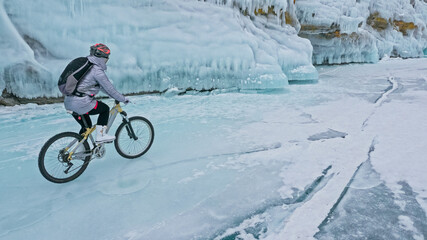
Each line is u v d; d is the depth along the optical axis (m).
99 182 2.91
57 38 6.22
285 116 5.50
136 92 7.10
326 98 7.35
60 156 2.79
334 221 2.18
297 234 2.05
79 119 2.93
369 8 20.09
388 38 21.66
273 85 8.38
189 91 7.75
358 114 5.53
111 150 3.77
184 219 2.27
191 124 4.97
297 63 9.91
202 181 2.90
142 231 2.13
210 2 8.00
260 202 2.51
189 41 7.49
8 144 3.98
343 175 2.95
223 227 2.17
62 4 6.18
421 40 24.89
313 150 3.69
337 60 18.33
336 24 15.26
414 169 2.99
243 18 8.92
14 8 5.85
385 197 2.49
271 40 9.41
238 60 8.05
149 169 3.21
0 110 5.64
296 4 13.91
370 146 3.75
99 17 6.49
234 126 4.84
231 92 8.19
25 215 2.34
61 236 2.08
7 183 2.90
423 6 24.94
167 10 7.27
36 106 6.00
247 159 3.45
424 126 4.50
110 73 6.61
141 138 3.92
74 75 2.69
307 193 2.65
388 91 8.19
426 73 12.51
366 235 2.01
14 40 5.78
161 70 7.24
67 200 2.57
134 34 6.87
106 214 2.35
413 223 2.12
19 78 5.82
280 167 3.21
